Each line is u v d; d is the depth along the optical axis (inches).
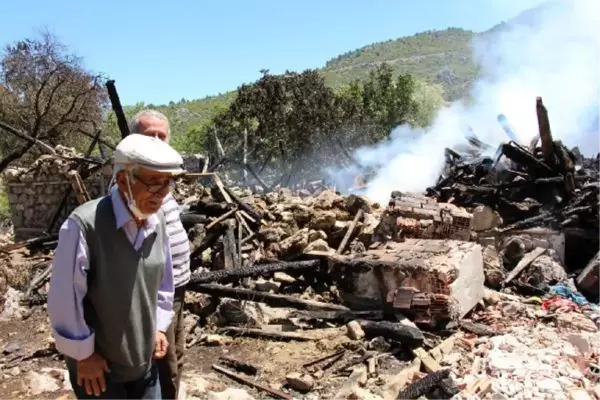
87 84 1146.7
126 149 100.0
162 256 112.3
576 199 378.3
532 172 412.5
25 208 570.3
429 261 253.1
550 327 247.6
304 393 200.2
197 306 278.5
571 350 215.2
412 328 229.0
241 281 308.3
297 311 271.0
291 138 1199.6
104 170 533.3
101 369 106.9
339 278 273.0
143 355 112.3
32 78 1126.4
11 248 442.9
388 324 234.5
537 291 304.2
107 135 1320.1
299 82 1282.0
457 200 422.9
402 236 317.1
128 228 104.6
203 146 1355.8
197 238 357.4
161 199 103.1
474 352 218.2
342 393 192.1
